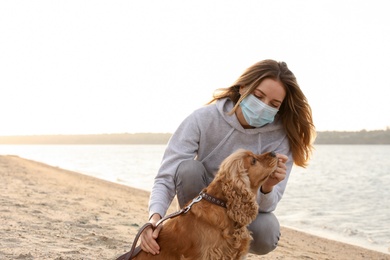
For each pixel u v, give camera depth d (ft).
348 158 283.59
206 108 15.28
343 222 48.26
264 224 15.23
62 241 21.66
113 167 148.36
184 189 14.69
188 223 12.90
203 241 12.75
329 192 80.94
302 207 60.39
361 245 37.06
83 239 22.67
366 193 79.25
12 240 20.42
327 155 349.82
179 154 14.94
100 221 29.91
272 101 14.25
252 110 14.34
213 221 12.84
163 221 13.34
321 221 48.80
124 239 23.90
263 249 15.72
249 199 13.10
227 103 15.25
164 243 12.98
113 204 43.50
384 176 123.85
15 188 45.03
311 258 27.96
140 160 214.69
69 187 56.80
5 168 80.12
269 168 13.44
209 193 13.19
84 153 349.20
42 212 30.04
